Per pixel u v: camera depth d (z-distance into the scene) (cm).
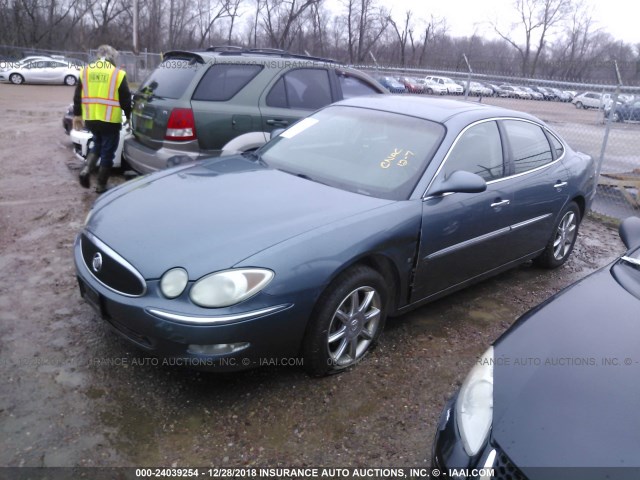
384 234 318
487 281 492
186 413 282
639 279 280
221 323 260
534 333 238
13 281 412
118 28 5203
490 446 192
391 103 440
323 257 288
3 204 602
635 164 1068
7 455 247
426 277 362
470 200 377
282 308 275
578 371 211
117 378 305
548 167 471
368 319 331
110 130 627
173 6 5378
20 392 288
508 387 209
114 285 287
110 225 311
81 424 269
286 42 4984
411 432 283
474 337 384
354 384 316
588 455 178
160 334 265
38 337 339
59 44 4956
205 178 366
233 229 291
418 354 354
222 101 559
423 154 371
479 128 408
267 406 291
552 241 501
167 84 568
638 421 187
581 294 266
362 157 383
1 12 4600
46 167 791
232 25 5459
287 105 599
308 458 260
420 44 6047
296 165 391
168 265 271
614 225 717
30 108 1598
